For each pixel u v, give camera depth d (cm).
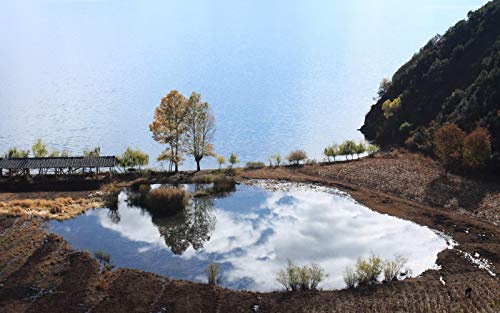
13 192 6225
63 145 10600
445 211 5512
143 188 6284
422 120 8462
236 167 7806
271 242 5050
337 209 5822
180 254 4769
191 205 6144
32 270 4138
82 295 3794
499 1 9312
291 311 3638
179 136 7144
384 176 6675
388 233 5097
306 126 11938
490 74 7425
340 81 18638
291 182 6825
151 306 3681
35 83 19150
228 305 3719
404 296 3775
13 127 12381
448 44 9638
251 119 12938
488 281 3956
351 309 3628
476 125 6888
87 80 19525
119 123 12581
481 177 6141
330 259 4641
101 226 5384
